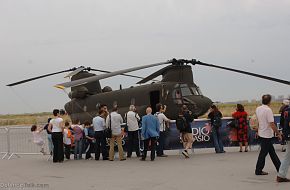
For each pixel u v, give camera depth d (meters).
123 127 16.03
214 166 11.83
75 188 9.11
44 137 21.69
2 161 15.50
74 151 15.78
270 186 8.56
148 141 14.17
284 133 8.90
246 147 15.73
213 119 15.69
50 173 11.77
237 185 8.77
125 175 10.82
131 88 20.83
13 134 21.34
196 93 19.47
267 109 9.83
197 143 16.08
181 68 19.69
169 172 11.03
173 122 15.87
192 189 8.50
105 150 15.13
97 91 23.83
